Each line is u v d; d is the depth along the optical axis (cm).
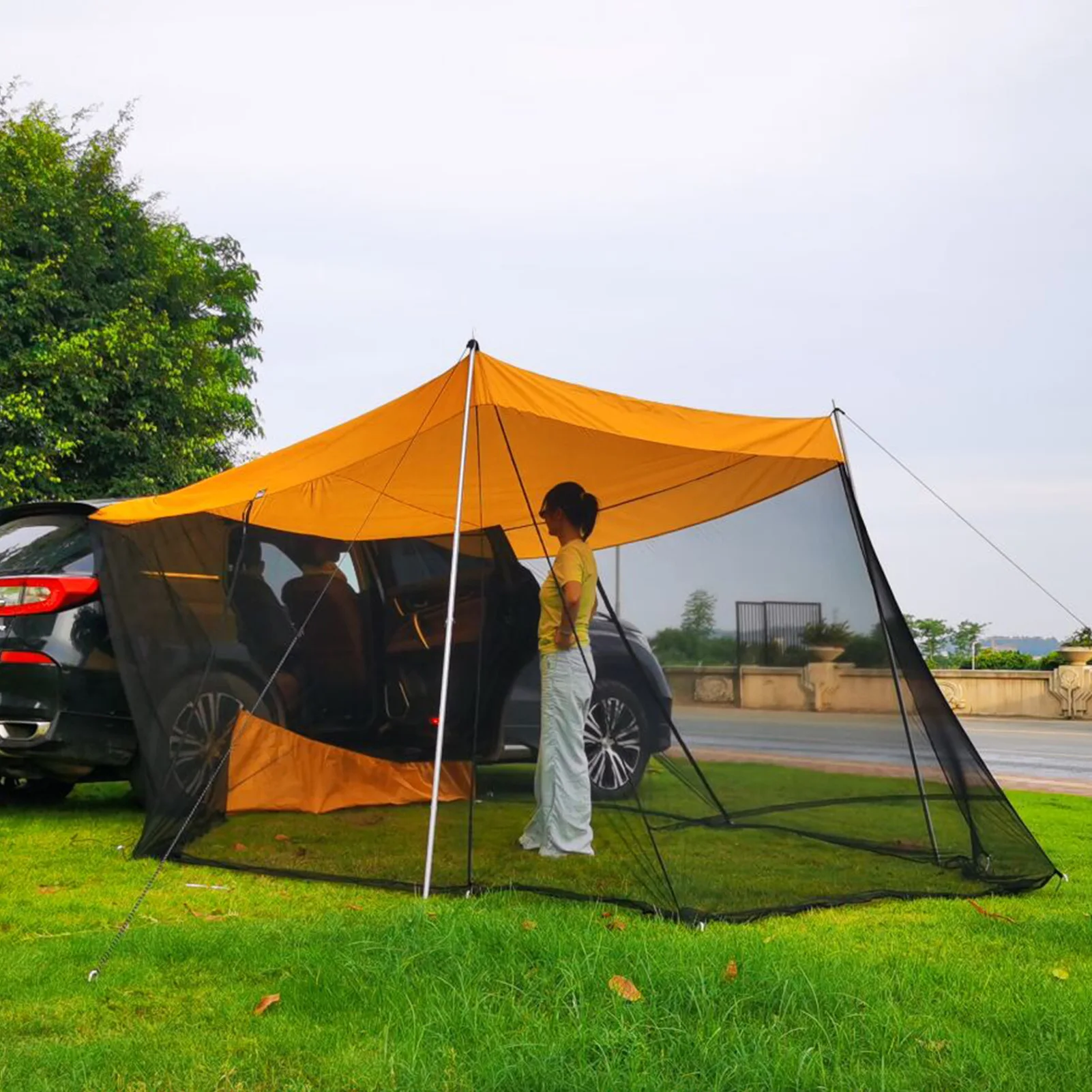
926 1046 291
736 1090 263
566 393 534
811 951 376
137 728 599
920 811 537
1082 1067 281
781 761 518
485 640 591
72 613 649
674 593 543
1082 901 510
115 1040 295
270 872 530
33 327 1712
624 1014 301
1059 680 2253
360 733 603
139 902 427
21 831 655
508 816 577
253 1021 311
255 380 2766
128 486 1731
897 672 553
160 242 2030
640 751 507
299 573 631
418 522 634
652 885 465
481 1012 306
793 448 575
